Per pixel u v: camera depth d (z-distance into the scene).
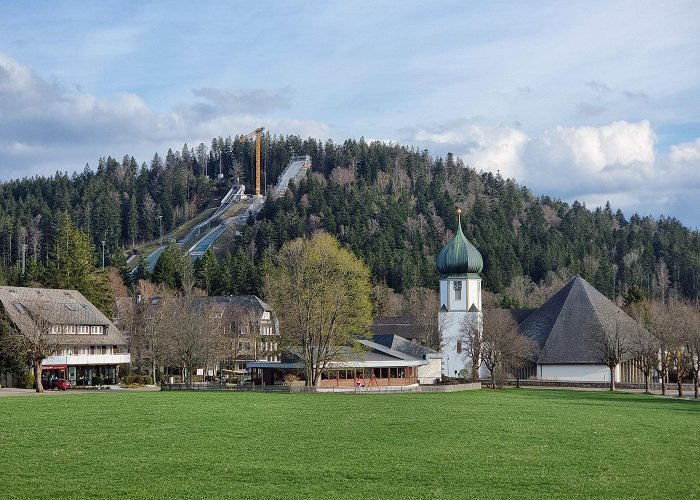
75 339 140.50
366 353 135.38
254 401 92.69
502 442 58.09
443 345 165.88
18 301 134.75
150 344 148.75
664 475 46.16
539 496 40.47
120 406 83.12
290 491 40.78
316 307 121.00
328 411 80.38
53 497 39.00
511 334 143.62
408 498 39.56
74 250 185.25
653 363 130.25
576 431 65.44
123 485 41.72
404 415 76.81
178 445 54.62
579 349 151.50
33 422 67.19
